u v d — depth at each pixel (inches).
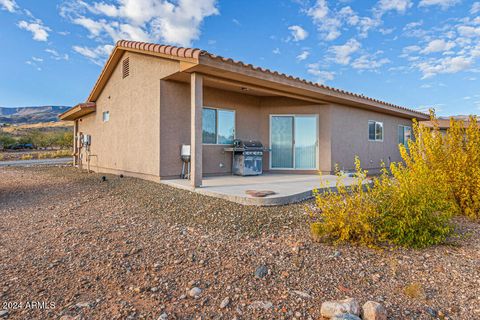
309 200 221.0
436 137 212.5
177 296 96.1
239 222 167.9
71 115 538.3
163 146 300.7
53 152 1102.4
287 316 85.7
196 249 133.8
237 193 217.6
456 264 117.8
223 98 358.0
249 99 389.7
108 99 426.3
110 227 167.9
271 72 273.9
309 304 91.7
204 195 231.8
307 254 126.7
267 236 148.8
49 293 97.4
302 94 340.5
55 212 208.2
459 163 190.5
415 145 213.2
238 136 377.4
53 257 126.6
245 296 96.0
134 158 350.3
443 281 105.1
